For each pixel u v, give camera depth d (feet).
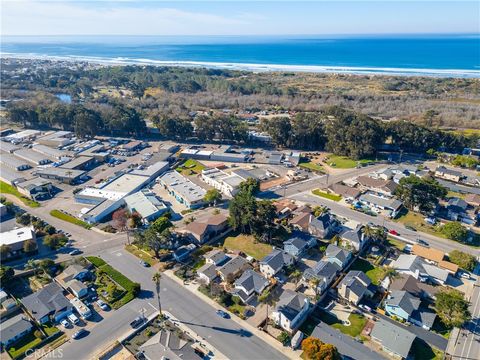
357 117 620.90
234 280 303.89
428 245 357.20
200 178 522.88
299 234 364.38
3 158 593.83
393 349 231.91
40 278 311.06
